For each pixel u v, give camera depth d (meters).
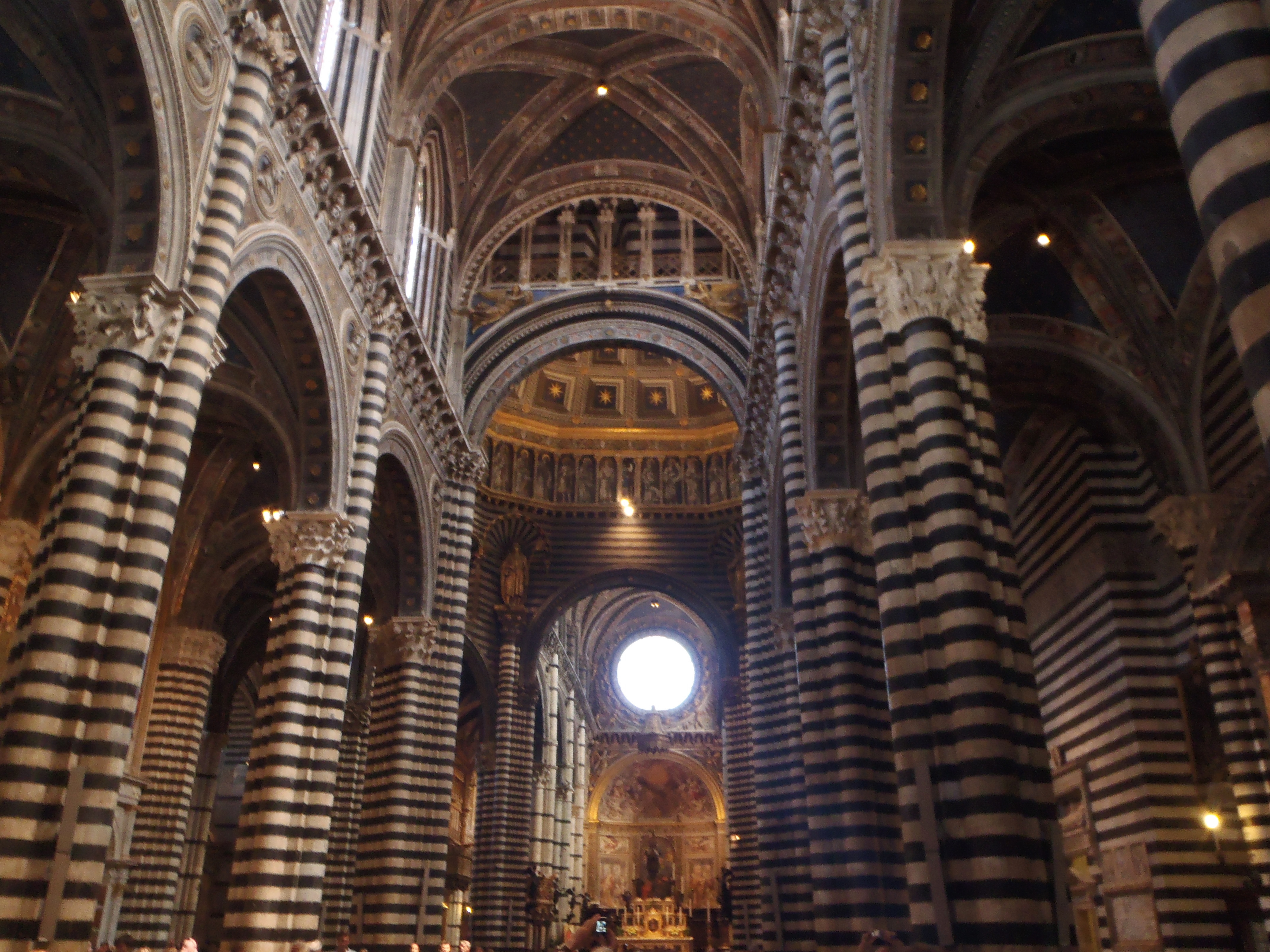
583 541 42.22
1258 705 16.09
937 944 9.73
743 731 39.16
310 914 16.69
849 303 13.58
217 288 13.69
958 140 13.48
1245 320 5.13
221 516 27.47
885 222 13.09
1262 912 15.66
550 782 47.03
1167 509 17.44
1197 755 18.05
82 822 10.93
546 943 42.28
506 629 40.97
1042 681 22.23
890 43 12.97
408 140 23.61
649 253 30.97
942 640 10.94
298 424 19.44
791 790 23.23
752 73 24.64
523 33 25.42
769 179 23.62
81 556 11.69
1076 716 20.55
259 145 15.67
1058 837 10.18
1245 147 5.29
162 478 12.43
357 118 20.91
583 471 43.03
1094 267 17.98
